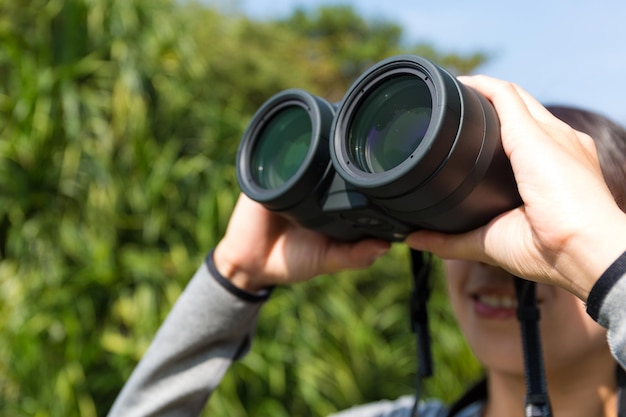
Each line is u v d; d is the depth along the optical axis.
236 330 1.08
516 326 1.00
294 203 0.88
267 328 2.60
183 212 2.65
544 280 0.70
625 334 0.61
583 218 0.65
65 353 2.34
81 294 2.41
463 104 0.72
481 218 0.79
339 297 2.77
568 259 0.66
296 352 2.61
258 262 1.07
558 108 0.95
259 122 0.95
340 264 1.03
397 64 0.76
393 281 2.99
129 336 2.51
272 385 2.51
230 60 3.21
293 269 1.05
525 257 0.72
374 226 0.89
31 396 2.33
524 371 0.90
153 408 1.06
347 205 0.85
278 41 3.77
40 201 2.49
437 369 2.80
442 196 0.74
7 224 2.54
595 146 0.81
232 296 1.06
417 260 1.07
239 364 2.50
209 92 2.89
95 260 2.40
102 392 2.45
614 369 0.96
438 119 0.70
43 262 2.44
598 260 0.63
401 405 1.23
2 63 2.62
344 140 0.78
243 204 1.09
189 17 2.93
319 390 2.67
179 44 2.76
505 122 0.75
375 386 2.81
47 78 2.48
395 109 0.78
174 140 2.68
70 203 2.53
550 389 0.97
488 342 1.02
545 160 0.69
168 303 2.43
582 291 0.65
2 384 2.34
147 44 2.67
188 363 1.07
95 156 2.48
